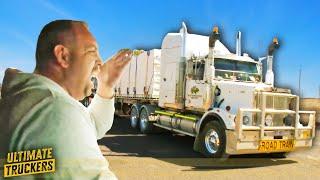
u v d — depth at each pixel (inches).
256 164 342.6
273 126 339.6
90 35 41.0
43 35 39.4
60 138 33.2
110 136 516.4
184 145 447.8
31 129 33.5
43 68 39.3
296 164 345.7
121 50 55.6
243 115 330.0
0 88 38.1
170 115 464.8
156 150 409.4
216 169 313.7
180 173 293.6
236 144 321.4
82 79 40.1
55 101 34.9
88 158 33.8
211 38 383.2
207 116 368.8
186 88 424.5
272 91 345.1
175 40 446.3
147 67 558.3
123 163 330.0
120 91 661.3
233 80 400.8
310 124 359.3
